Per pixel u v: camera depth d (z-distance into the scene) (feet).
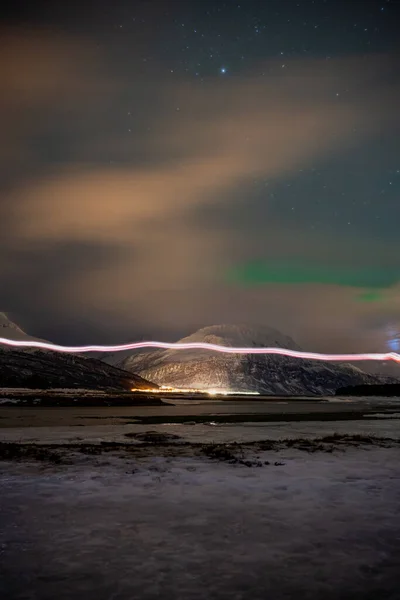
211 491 45.34
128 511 38.11
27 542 30.66
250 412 190.39
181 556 28.45
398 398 469.57
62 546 29.99
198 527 34.06
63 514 37.17
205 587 24.25
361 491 45.55
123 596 23.20
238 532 32.99
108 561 27.58
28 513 37.40
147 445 79.87
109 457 65.98
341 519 36.22
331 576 25.71
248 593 23.62
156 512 37.88
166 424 125.59
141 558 28.09
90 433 99.19
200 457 66.49
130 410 201.46
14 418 142.41
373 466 59.98
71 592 23.59
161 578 25.30
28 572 25.98
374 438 93.91
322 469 57.57
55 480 49.98
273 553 29.04
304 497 43.11
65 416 155.33
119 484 48.16
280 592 23.76
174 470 56.29
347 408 238.27
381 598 23.22
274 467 58.85
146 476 52.42
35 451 70.95
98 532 32.76
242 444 82.23
